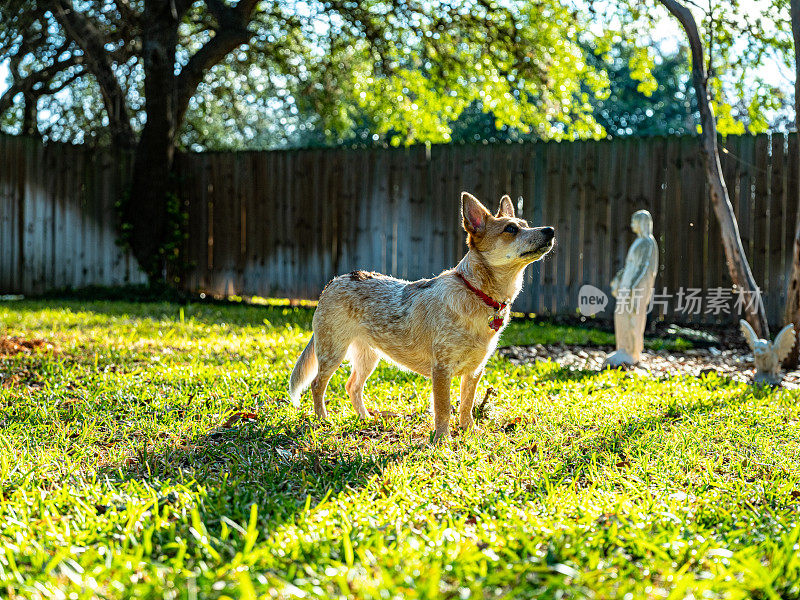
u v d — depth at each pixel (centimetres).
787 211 1173
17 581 277
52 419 539
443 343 523
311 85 1895
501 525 346
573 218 1280
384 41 1644
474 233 520
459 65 1664
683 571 294
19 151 1460
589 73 1645
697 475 448
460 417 556
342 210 1416
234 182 1495
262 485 417
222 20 1567
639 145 1238
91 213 1535
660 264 1244
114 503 377
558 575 286
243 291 1507
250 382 675
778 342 769
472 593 266
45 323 1003
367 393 655
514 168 1307
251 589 254
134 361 774
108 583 278
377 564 295
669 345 1029
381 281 572
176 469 448
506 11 1570
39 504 373
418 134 1850
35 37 1588
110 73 1554
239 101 2095
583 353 953
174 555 315
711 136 1005
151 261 1517
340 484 424
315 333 586
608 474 440
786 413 604
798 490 417
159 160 1502
